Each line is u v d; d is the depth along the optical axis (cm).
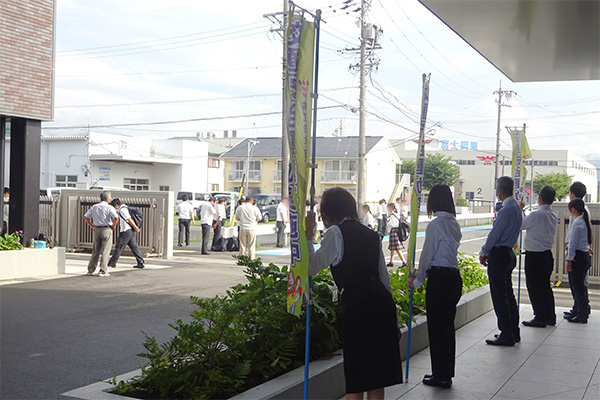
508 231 686
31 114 1261
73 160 4850
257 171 6347
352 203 409
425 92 570
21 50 1239
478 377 570
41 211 1788
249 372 441
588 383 552
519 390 530
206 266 1518
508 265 692
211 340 439
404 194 4247
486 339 729
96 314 859
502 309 695
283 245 2305
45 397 501
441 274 529
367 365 380
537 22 732
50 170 4903
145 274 1319
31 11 1261
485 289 929
